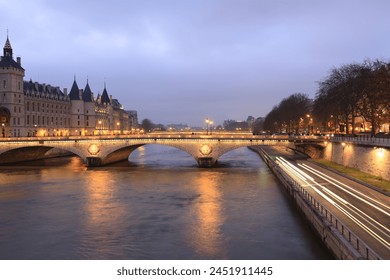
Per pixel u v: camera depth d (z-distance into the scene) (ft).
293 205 175.42
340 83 351.87
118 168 333.21
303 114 592.60
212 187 231.09
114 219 161.48
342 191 169.07
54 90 650.43
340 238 97.55
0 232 145.69
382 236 105.70
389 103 288.71
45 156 437.58
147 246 128.57
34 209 179.83
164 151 586.04
